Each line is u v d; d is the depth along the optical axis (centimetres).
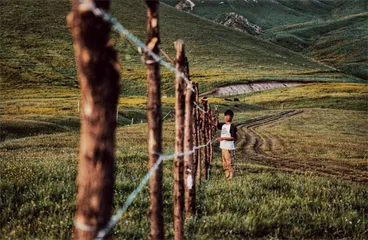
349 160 2345
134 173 1191
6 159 1511
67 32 15038
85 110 268
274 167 1942
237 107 8712
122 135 3300
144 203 837
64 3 17525
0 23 14500
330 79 14900
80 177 274
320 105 9644
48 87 10288
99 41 260
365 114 7256
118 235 631
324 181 1296
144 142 2697
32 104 6994
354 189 1168
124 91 11019
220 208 822
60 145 2444
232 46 19362
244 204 847
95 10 254
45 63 12200
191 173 788
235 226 701
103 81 265
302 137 3912
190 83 778
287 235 702
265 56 19100
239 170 1612
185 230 685
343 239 696
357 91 11300
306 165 2108
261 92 12269
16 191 864
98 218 271
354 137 4212
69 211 751
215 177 1376
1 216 714
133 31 16312
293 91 11819
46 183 917
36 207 766
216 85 12538
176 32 18925
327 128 5172
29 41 13638
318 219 772
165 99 8706
